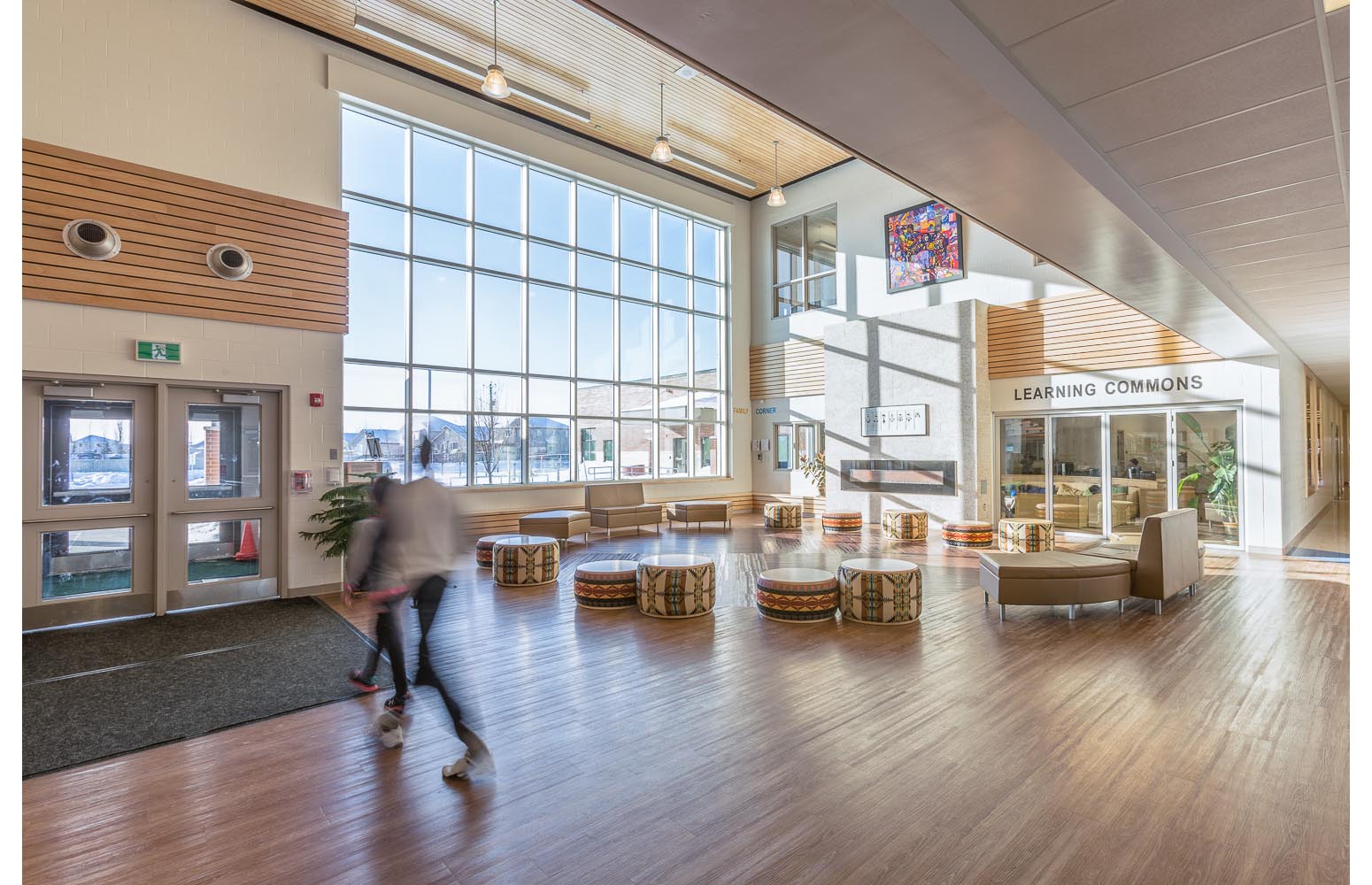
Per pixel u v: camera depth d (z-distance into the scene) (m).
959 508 10.82
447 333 10.27
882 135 2.96
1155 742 3.27
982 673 4.27
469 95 10.14
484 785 2.93
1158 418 9.58
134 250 6.30
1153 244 4.32
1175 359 9.28
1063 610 5.93
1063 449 10.48
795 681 4.16
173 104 6.80
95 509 6.10
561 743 3.32
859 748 3.24
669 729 3.48
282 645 5.20
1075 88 2.89
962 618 5.68
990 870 2.30
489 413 10.71
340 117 8.12
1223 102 2.99
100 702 3.97
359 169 9.38
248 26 7.42
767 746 3.27
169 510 6.47
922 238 12.05
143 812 2.74
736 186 14.34
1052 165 3.20
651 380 13.27
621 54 9.13
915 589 5.57
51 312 5.87
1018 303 10.86
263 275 7.08
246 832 2.59
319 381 7.40
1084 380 10.12
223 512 6.80
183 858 2.43
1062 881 2.24
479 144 10.46
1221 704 3.74
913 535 10.19
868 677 4.23
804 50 2.34
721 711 3.71
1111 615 5.72
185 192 6.66
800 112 2.78
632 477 12.86
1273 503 8.62
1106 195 3.57
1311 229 4.54
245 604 6.73
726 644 4.95
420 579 3.11
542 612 5.93
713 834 2.54
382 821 2.66
